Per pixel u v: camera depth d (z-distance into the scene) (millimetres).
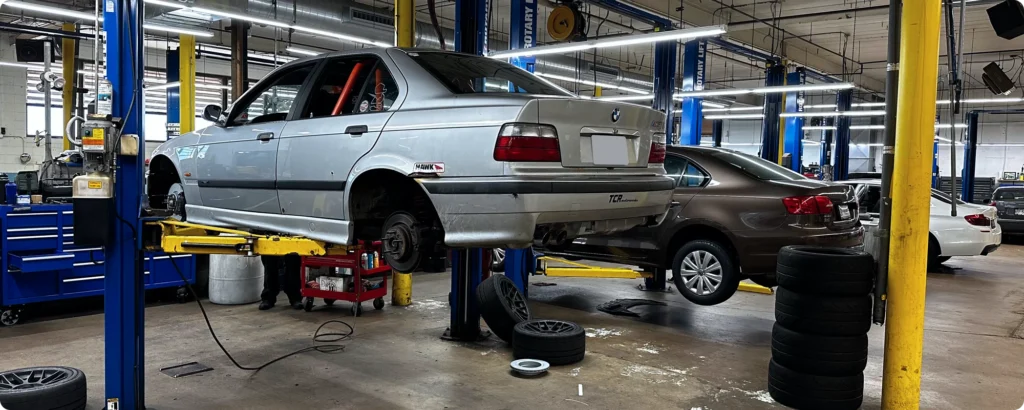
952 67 4594
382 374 4176
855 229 5293
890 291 3461
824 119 21812
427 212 3463
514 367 4152
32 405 3016
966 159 22281
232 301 6309
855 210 5422
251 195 4102
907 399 3449
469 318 5012
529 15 10398
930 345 5137
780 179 5469
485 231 3012
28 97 16453
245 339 5020
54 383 3162
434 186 3131
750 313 6215
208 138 4434
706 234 5520
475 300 5031
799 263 3625
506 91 3639
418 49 3730
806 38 16656
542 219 2963
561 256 6824
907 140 3357
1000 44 16750
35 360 4422
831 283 3520
